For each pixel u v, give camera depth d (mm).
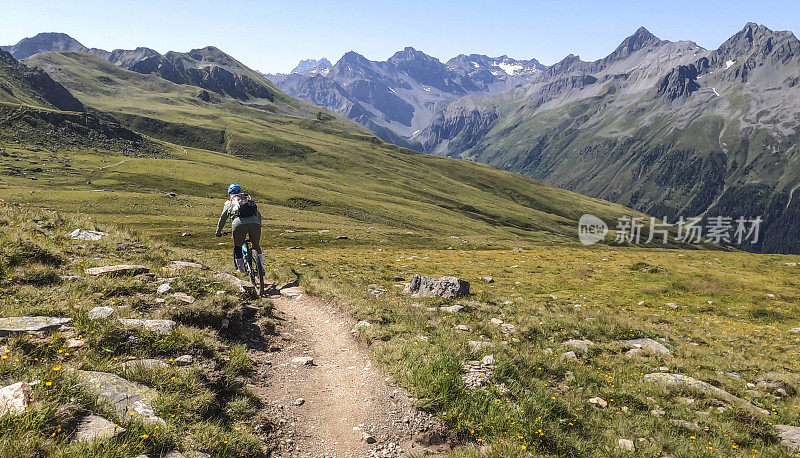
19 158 162500
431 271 42312
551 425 7965
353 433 7039
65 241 13336
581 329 16875
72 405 5504
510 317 17844
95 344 7246
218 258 23797
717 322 26531
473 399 8180
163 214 112125
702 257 58562
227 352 8516
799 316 29500
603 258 56875
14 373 5926
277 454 6262
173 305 9594
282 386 8234
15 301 8273
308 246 84250
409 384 8570
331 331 11938
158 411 6016
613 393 10523
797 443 9125
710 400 10859
